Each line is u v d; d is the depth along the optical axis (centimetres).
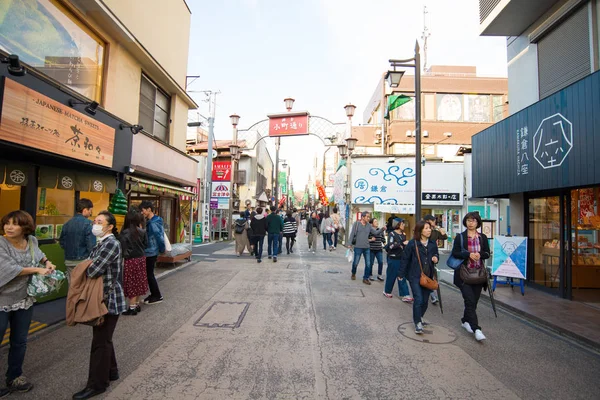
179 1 1201
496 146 903
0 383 338
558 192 775
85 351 425
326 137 1745
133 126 812
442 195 1873
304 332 506
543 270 838
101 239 344
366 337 494
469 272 512
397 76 930
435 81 2381
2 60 463
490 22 897
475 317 501
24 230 344
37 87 534
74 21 694
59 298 636
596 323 560
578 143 604
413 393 341
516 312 649
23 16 573
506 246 816
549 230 819
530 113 754
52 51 639
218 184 2048
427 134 2345
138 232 565
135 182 866
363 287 827
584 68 723
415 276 522
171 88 1148
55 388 336
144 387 339
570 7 738
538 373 396
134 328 510
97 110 691
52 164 631
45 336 471
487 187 952
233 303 654
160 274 910
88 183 709
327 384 354
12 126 482
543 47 852
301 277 925
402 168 1912
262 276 926
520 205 924
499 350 462
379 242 891
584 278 830
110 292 338
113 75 816
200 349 436
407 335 506
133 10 881
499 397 339
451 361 420
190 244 1170
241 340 469
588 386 367
